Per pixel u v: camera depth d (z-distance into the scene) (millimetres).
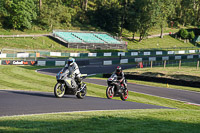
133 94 19859
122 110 9562
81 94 12383
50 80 24734
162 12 91375
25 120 6430
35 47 57719
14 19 68062
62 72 11133
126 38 88062
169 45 88812
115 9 94562
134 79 31266
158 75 29969
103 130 5578
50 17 80438
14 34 65438
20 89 17062
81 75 11727
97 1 99000
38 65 42625
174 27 114938
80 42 67000
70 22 88125
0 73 27609
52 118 6863
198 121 7703
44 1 87625
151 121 7074
